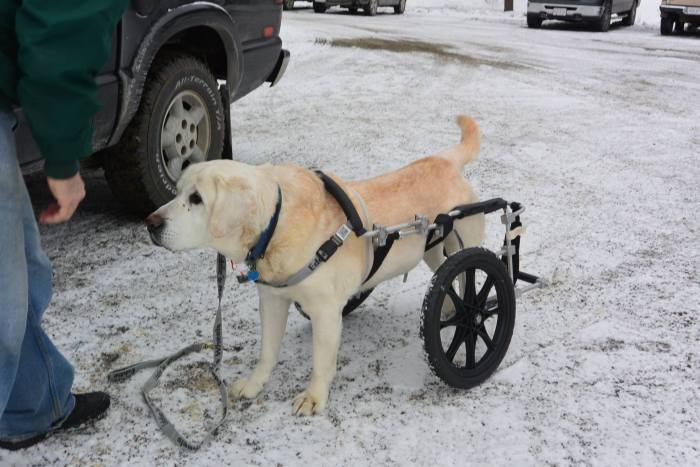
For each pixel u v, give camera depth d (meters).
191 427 2.64
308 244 2.52
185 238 2.42
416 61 11.25
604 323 3.41
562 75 10.42
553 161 6.12
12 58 1.89
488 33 16.23
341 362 3.07
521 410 2.74
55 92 1.81
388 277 2.94
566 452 2.49
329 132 6.89
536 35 15.99
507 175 5.71
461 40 14.45
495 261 2.86
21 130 3.28
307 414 2.69
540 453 2.48
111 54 3.72
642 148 6.61
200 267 3.99
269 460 2.46
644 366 3.04
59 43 1.76
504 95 8.89
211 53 5.03
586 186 5.48
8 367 2.10
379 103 8.25
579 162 6.11
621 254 4.23
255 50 5.22
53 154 1.92
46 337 2.35
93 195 5.01
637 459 2.45
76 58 1.79
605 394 2.84
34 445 2.52
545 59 11.99
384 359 3.11
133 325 3.36
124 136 4.15
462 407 2.76
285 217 2.49
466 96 8.77
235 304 3.59
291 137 6.68
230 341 3.25
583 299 3.67
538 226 4.64
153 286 3.75
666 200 5.19
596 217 4.83
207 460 2.46
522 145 6.61
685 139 6.96
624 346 3.21
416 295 3.75
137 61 3.88
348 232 2.57
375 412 2.72
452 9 24.61
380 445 2.53
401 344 3.24
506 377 2.96
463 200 3.06
